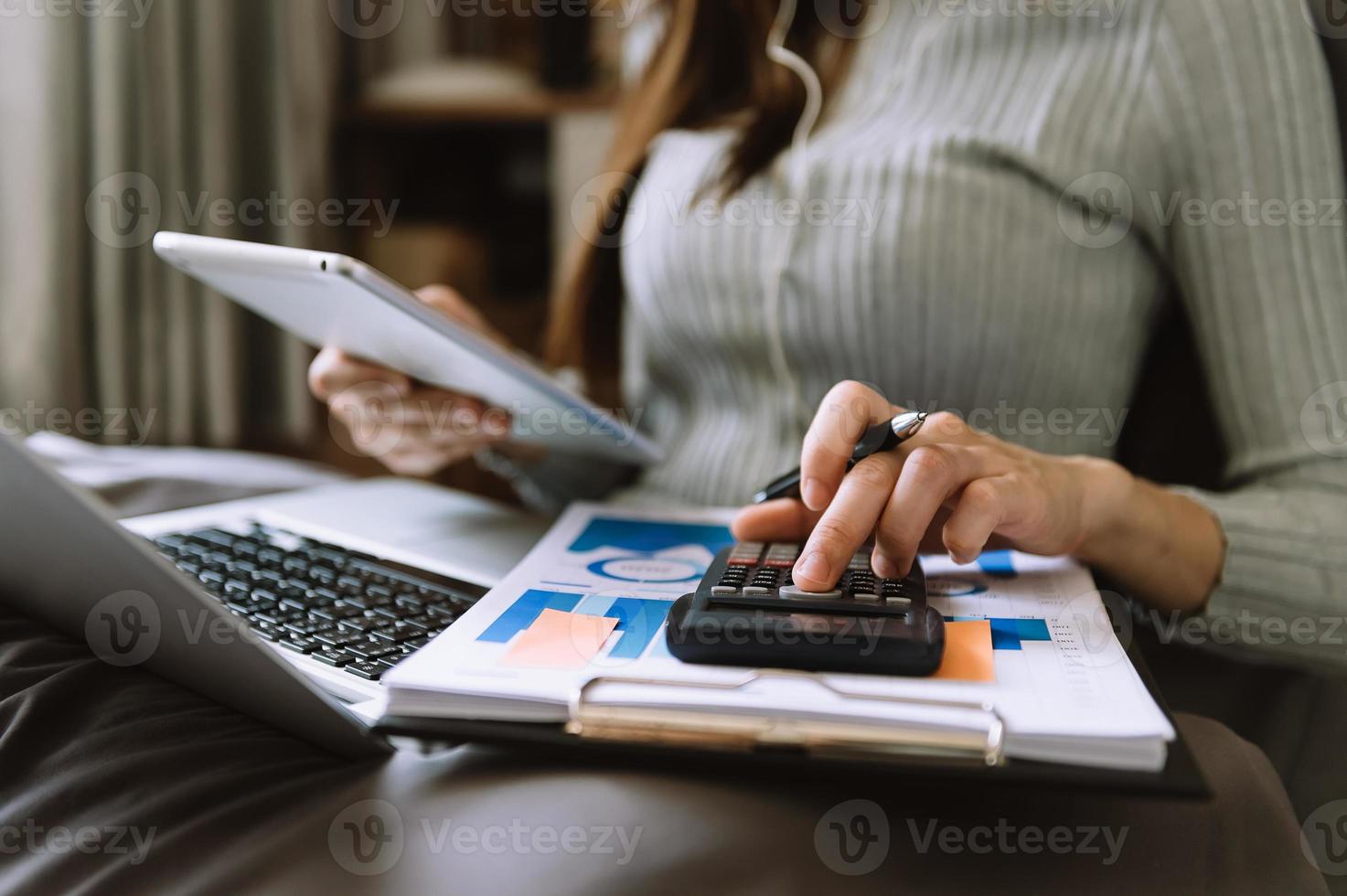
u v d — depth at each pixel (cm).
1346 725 58
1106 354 70
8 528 41
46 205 136
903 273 69
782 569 41
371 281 45
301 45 179
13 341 136
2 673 39
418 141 223
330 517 64
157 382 154
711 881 30
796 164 74
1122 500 47
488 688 33
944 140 69
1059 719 30
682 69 85
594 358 97
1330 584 51
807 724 31
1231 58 62
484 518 65
